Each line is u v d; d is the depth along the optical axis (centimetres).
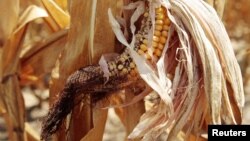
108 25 56
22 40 71
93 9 56
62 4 71
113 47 56
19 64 71
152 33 53
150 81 52
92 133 58
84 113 60
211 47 54
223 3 67
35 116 119
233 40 148
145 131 54
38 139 81
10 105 69
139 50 53
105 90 55
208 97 53
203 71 54
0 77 70
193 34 54
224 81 55
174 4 54
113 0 56
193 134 63
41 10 71
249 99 133
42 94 121
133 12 56
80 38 58
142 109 59
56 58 71
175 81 54
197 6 55
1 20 70
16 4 70
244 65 134
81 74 54
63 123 58
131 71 54
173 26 54
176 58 54
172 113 54
